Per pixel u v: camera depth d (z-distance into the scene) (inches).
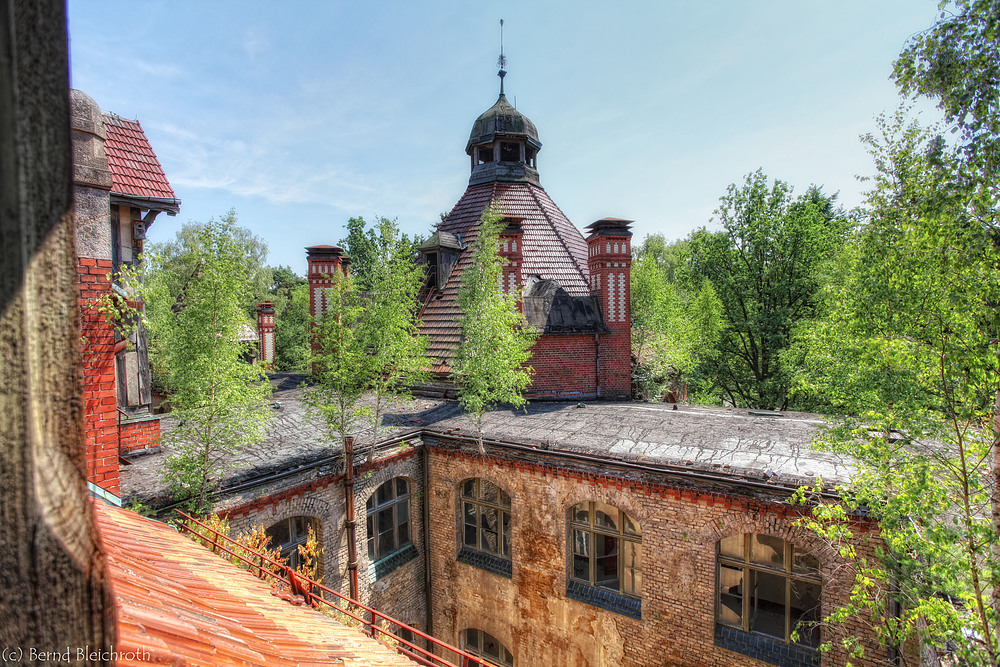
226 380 307.9
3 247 43.3
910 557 212.2
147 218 418.6
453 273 701.9
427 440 484.1
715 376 930.7
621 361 618.8
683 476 344.5
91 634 50.3
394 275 415.8
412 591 484.7
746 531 329.1
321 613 193.2
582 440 410.9
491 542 471.5
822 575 307.6
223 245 302.4
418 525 493.4
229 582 172.7
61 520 47.3
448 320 647.8
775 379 820.6
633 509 372.5
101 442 251.0
